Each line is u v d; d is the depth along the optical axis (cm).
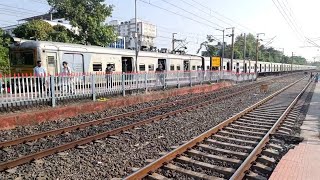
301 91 2312
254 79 4138
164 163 600
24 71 1416
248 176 542
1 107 983
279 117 1141
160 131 912
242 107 1482
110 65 1761
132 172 573
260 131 930
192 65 2841
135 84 1670
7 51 1648
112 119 1083
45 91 1118
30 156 621
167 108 1402
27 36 2150
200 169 586
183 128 965
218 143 757
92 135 838
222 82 2902
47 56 1387
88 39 2492
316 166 579
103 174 561
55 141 788
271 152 678
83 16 2411
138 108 1424
